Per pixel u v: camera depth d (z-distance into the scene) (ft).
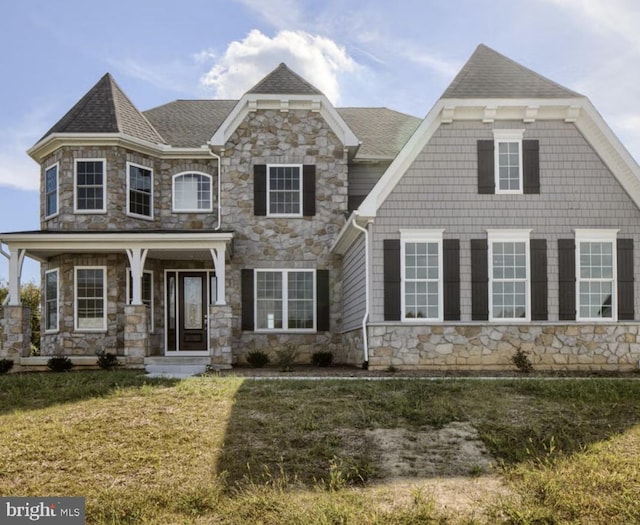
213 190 67.36
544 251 52.01
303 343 63.57
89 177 62.80
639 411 34.19
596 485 25.80
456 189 52.16
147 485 26.53
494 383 40.27
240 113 64.49
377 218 51.67
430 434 31.40
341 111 81.05
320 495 25.30
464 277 51.55
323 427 32.17
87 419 33.45
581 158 52.80
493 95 51.78
